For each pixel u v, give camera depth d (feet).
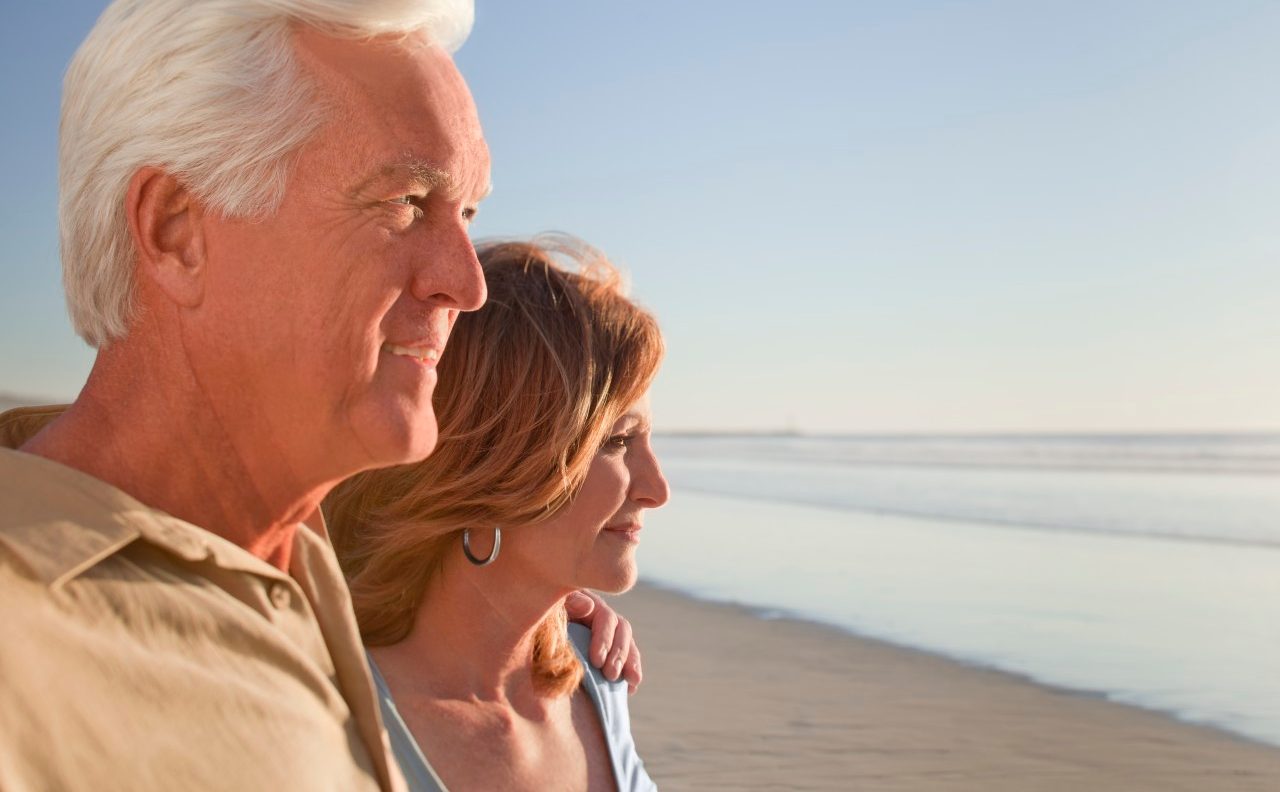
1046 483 82.69
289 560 3.46
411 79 3.10
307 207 2.97
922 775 15.81
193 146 2.89
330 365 3.03
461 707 4.71
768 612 29.58
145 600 2.72
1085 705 20.20
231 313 2.99
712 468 107.86
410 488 4.77
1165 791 15.42
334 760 3.10
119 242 3.00
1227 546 45.83
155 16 2.93
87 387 3.12
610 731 5.33
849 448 152.56
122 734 2.55
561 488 4.64
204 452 3.10
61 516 2.64
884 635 26.45
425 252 3.15
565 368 4.67
